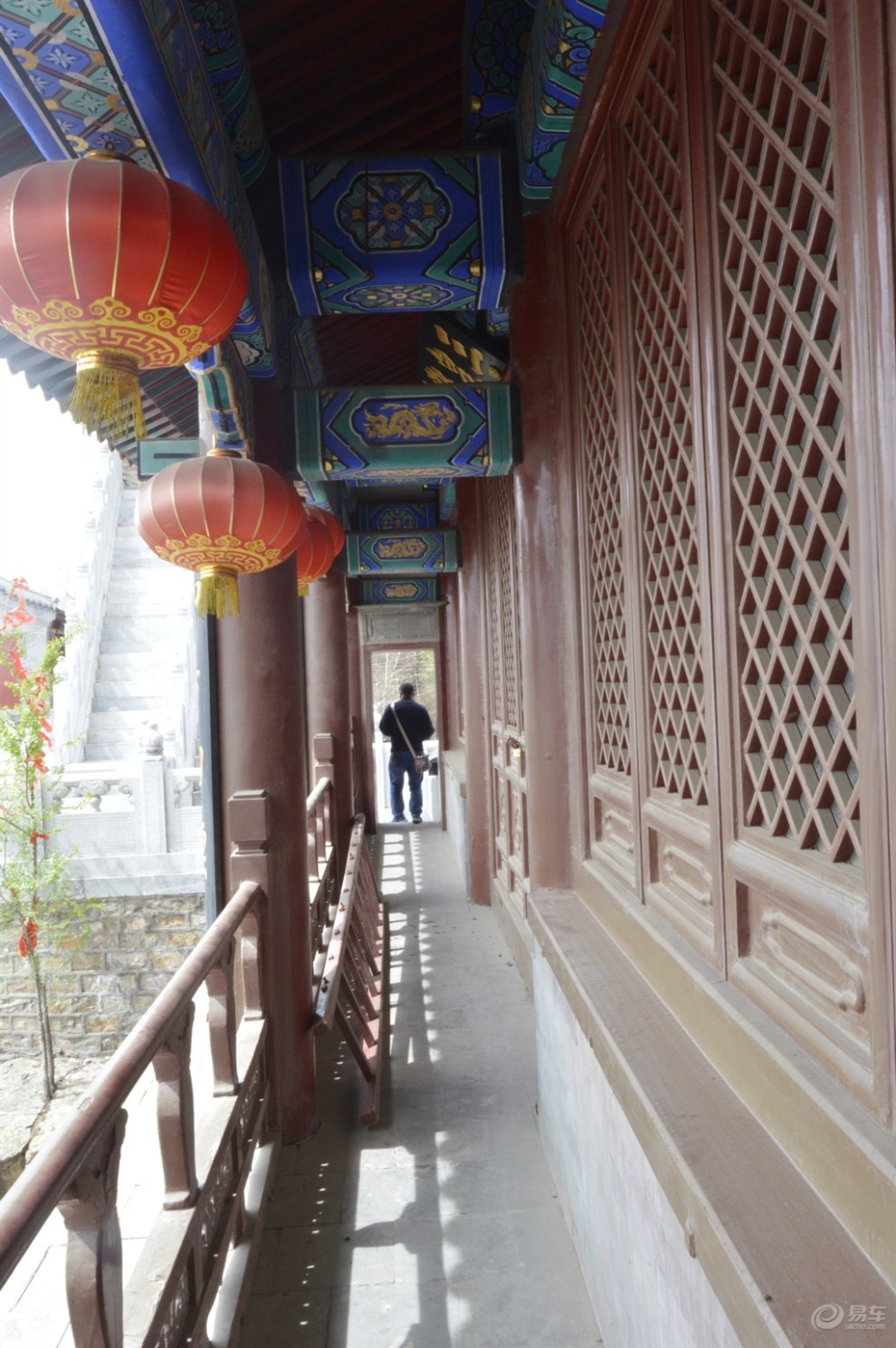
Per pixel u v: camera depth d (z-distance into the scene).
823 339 1.20
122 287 1.39
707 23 1.56
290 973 3.21
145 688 11.45
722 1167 1.27
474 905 6.43
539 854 3.04
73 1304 1.32
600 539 2.64
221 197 2.20
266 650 3.23
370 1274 2.43
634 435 2.14
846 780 1.20
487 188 2.84
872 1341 0.94
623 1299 1.90
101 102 1.63
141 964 7.49
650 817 2.07
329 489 5.23
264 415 3.18
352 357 5.50
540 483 3.07
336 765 6.50
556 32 2.09
